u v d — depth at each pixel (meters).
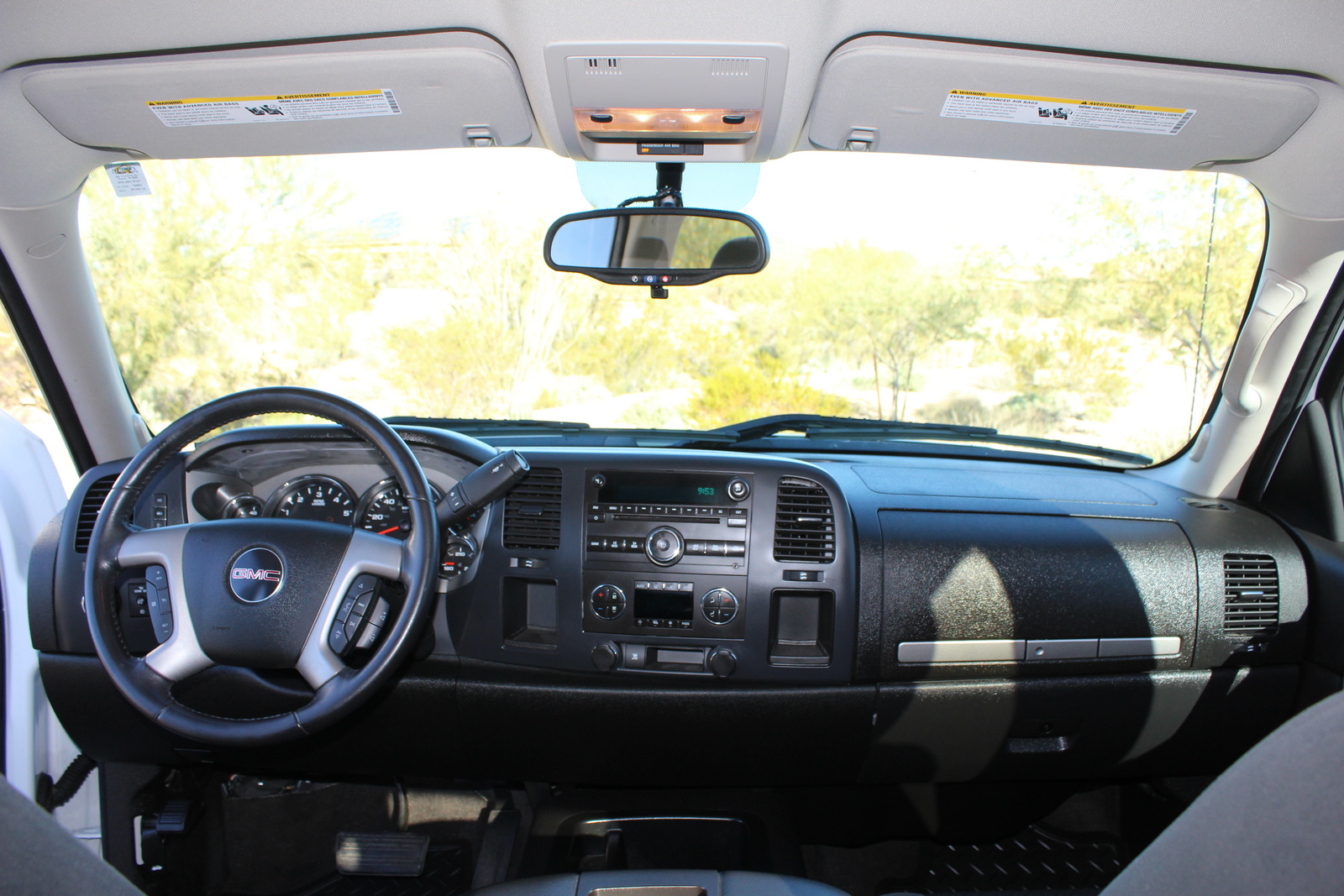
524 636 2.01
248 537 1.53
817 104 1.81
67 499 2.26
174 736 2.01
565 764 2.12
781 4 1.45
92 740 2.07
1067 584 2.00
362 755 2.15
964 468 2.40
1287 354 2.17
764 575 1.91
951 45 1.60
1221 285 2.58
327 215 7.36
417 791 2.51
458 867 2.26
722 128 1.83
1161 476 2.50
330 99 1.80
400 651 1.47
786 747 2.04
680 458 1.93
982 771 2.12
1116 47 1.59
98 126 1.89
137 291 6.73
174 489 1.92
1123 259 7.49
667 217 2.03
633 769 2.12
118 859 2.20
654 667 1.95
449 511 1.71
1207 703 2.11
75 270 2.19
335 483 1.97
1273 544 2.10
